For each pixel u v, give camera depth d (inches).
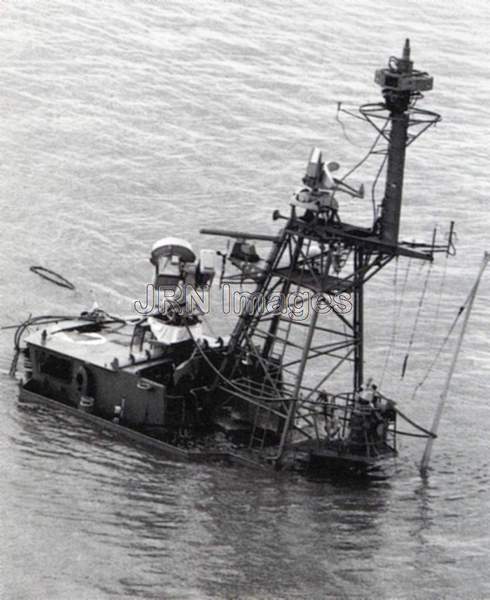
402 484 2095.2
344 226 2095.2
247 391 2246.6
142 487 2001.7
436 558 1833.2
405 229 3223.4
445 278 2982.3
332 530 1897.1
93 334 2399.1
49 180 3373.5
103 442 2165.4
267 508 1956.2
